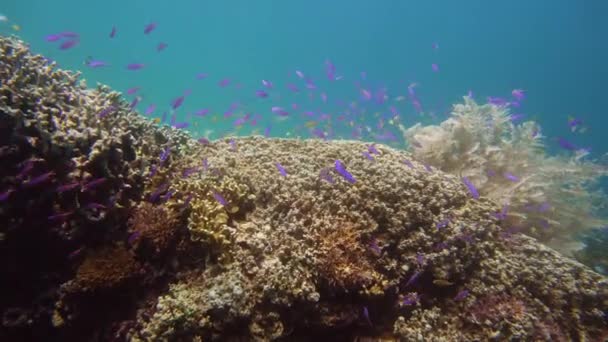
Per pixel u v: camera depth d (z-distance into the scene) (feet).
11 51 3.25
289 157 3.54
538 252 3.16
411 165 3.62
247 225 2.73
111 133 2.94
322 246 2.54
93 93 3.57
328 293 2.46
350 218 2.84
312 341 2.44
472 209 3.27
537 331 2.55
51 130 2.67
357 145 4.02
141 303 2.43
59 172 2.59
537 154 4.89
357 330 2.57
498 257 3.02
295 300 2.31
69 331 2.45
